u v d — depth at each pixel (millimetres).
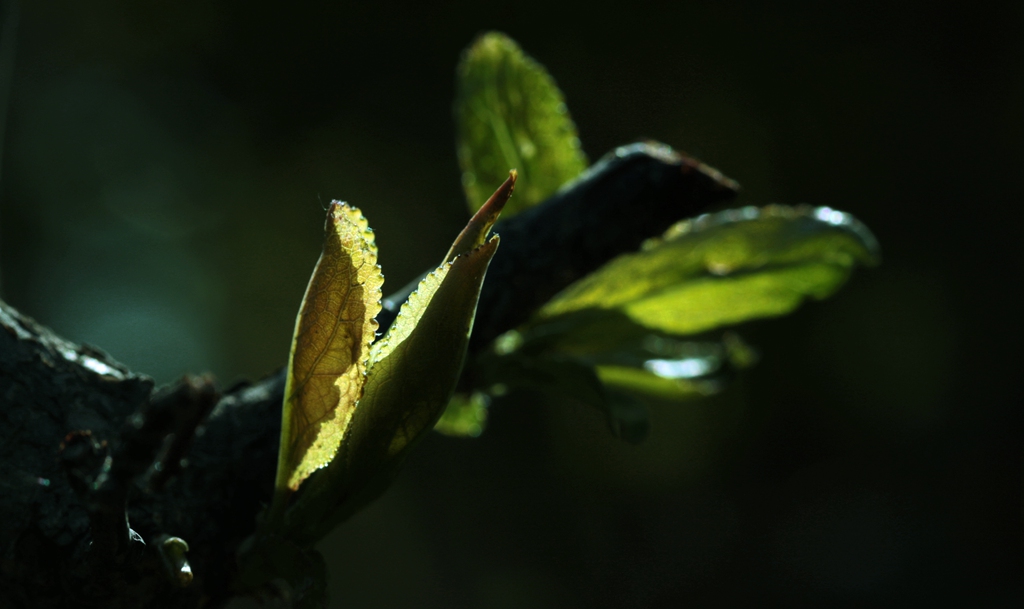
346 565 1678
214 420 245
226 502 242
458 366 230
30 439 237
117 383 243
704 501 1717
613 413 256
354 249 227
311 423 231
